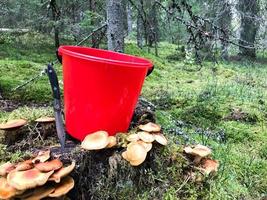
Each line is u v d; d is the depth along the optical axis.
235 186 0.68
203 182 0.60
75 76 0.57
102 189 0.56
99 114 0.58
